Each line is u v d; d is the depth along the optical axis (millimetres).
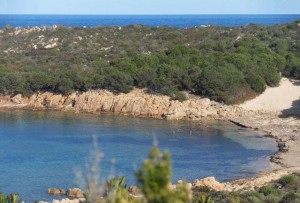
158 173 13969
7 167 71188
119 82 119875
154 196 13961
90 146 83750
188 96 117625
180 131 98062
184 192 14609
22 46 169875
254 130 99250
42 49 162125
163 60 130625
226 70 120375
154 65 127625
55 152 79688
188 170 71500
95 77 121562
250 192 50656
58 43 169875
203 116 110250
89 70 130000
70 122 105125
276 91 121562
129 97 117938
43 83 121500
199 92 118812
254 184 60438
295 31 173375
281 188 55938
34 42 173500
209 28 184375
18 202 55125
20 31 187750
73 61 143625
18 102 121125
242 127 102250
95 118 110125
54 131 95875
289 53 140750
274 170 71312
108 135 93000
